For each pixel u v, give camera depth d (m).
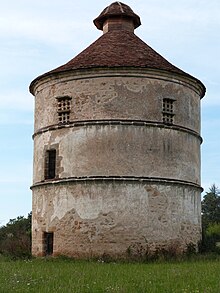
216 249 27.89
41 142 27.97
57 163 26.77
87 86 26.58
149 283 14.70
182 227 26.28
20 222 54.31
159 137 26.36
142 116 26.22
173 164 26.56
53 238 26.14
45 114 28.08
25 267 20.53
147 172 25.73
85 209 25.34
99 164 25.67
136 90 26.38
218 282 15.05
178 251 25.78
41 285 14.23
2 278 16.09
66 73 27.06
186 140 27.56
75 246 25.22
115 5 31.47
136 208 25.17
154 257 24.67
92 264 22.20
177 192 26.39
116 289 13.38
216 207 81.19
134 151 25.80
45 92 28.31
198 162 28.84
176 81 27.47
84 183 25.58
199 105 29.83
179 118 27.38
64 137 26.73
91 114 26.28
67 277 16.33
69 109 26.91
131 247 24.75
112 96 26.20
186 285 14.30
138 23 32.16
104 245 24.80
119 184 25.30
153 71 26.66
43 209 26.94
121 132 25.91
